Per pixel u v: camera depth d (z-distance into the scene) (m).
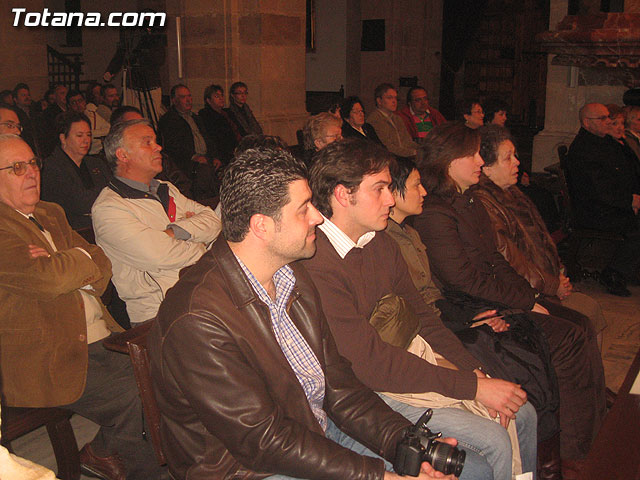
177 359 1.55
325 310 2.03
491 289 2.75
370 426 1.81
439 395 2.08
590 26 6.63
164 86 8.42
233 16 7.76
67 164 4.00
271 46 7.94
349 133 6.81
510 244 3.06
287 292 1.76
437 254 2.75
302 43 8.41
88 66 14.28
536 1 13.42
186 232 2.92
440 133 2.84
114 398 2.37
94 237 3.04
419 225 2.80
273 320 1.73
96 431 3.04
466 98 14.44
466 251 2.82
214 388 1.54
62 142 4.02
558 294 3.25
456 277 2.73
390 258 2.31
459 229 2.81
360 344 2.03
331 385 1.85
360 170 2.06
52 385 2.27
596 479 1.22
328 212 2.13
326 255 2.08
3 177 2.34
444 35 12.24
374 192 2.10
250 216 1.62
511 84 14.05
